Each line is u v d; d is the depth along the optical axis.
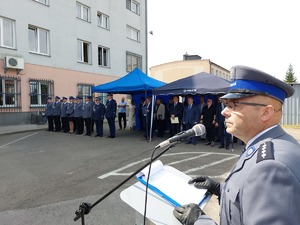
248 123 1.10
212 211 3.10
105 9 19.59
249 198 0.89
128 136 10.78
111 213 3.42
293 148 0.95
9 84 13.34
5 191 4.28
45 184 4.61
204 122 8.25
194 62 28.64
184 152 7.24
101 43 19.23
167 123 11.59
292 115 12.27
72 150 7.67
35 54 14.49
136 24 23.08
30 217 3.34
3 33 13.14
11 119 13.37
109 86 10.33
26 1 14.00
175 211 1.33
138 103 13.30
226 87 7.64
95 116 10.66
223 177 4.89
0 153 7.32
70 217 3.33
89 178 4.92
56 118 12.50
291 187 0.83
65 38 16.30
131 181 4.67
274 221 0.80
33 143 8.99
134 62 23.11
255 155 0.98
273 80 1.06
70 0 16.61
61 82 16.05
